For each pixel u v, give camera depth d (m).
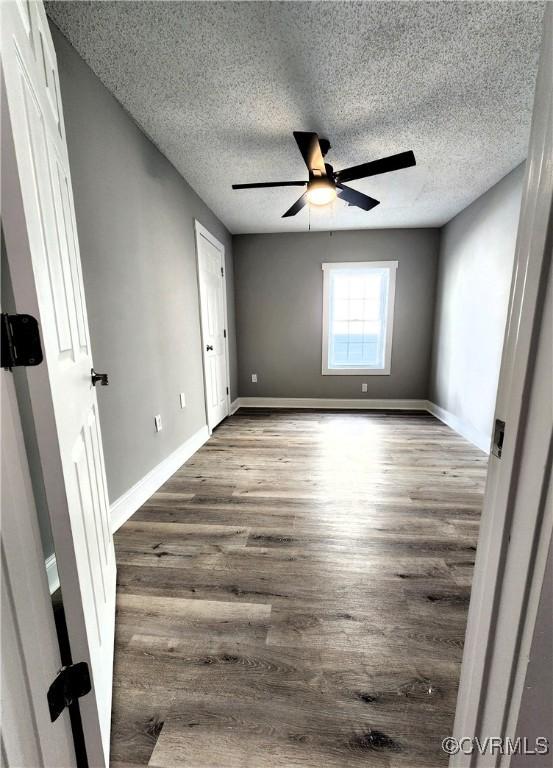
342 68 1.62
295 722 0.87
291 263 4.41
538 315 0.38
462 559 1.50
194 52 1.51
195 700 0.92
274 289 4.50
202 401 3.14
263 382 4.73
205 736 0.84
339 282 4.53
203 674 0.99
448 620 1.18
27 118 0.64
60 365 0.73
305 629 1.14
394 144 2.29
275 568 1.45
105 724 0.80
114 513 1.76
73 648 0.69
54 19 1.34
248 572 1.43
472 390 3.23
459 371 3.51
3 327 0.52
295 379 4.67
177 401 2.57
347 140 2.23
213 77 1.66
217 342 3.70
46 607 0.60
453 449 2.96
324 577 1.39
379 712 0.89
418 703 0.91
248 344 4.66
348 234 4.28
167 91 1.75
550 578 0.39
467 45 1.49
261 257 4.44
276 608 1.23
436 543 1.62
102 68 1.58
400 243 4.23
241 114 1.95
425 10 1.34
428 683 0.96
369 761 0.79
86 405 1.03
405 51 1.52
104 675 0.88
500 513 0.45
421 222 3.94
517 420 0.41
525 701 0.43
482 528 0.52
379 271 4.37
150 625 1.16
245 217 3.71
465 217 3.44
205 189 2.93
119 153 1.82
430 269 4.24
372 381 4.57
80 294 1.12
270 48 1.50
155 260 2.23
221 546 1.60
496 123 2.06
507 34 1.44
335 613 1.21
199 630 1.14
